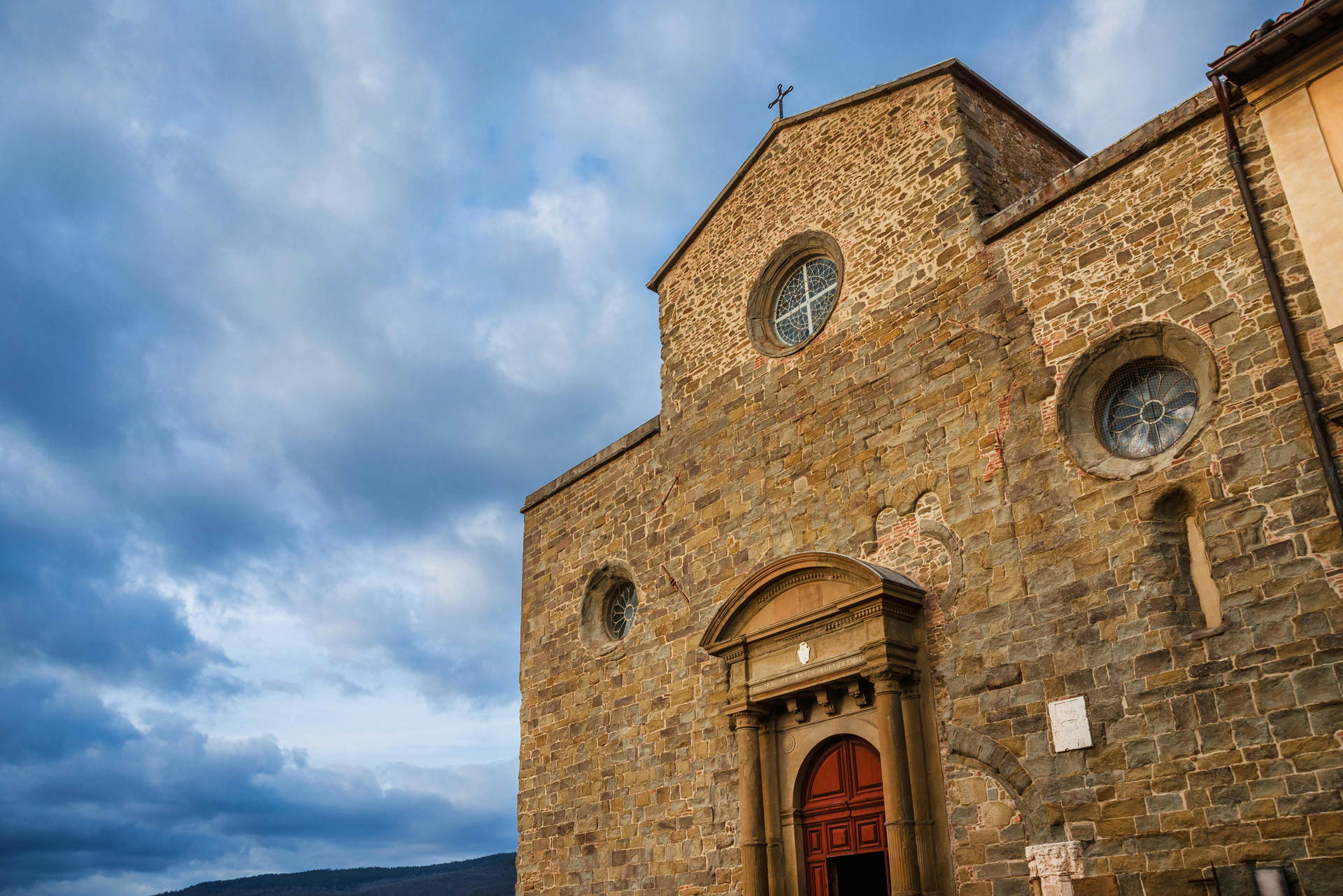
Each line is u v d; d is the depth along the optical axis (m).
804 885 14.35
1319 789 9.59
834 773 14.49
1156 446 12.12
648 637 18.75
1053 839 11.48
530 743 21.02
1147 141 12.80
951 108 15.88
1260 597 10.45
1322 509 10.22
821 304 17.55
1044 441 12.98
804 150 18.47
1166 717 10.88
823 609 14.25
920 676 13.50
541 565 22.62
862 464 15.39
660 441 19.91
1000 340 13.93
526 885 19.75
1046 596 12.38
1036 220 14.02
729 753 16.30
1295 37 11.00
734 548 17.38
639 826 17.53
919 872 12.48
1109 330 12.66
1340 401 10.25
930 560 13.91
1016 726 12.23
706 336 19.45
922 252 15.50
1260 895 9.71
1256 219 11.38
